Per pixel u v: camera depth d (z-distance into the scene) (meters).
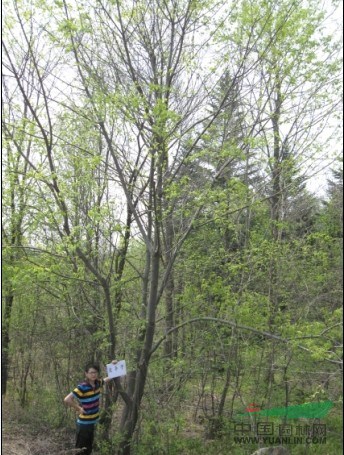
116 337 7.91
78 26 6.57
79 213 7.75
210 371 8.37
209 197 6.58
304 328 6.56
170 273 7.95
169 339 8.36
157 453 7.53
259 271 7.97
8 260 7.13
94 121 6.89
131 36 7.21
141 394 7.38
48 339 9.02
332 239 8.02
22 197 8.13
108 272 7.71
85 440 7.25
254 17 6.70
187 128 7.44
